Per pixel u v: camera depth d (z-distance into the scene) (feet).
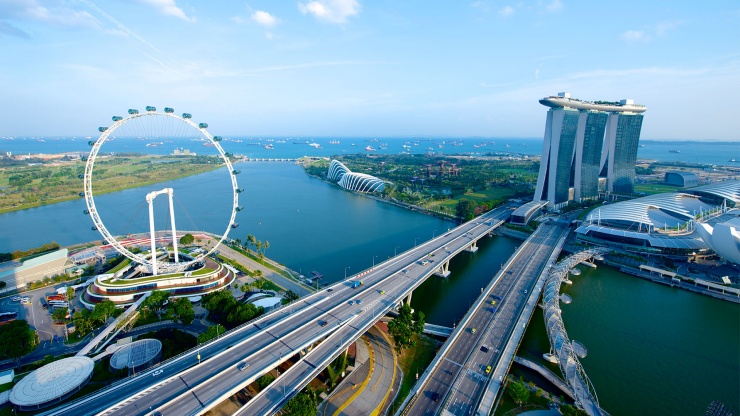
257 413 374.22
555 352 527.40
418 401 439.63
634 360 556.92
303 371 436.76
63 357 500.74
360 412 431.02
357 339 540.93
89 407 360.69
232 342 484.33
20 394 412.36
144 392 377.91
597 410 417.69
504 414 432.25
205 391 386.52
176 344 536.42
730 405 466.29
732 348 589.73
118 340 541.34
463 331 579.48
